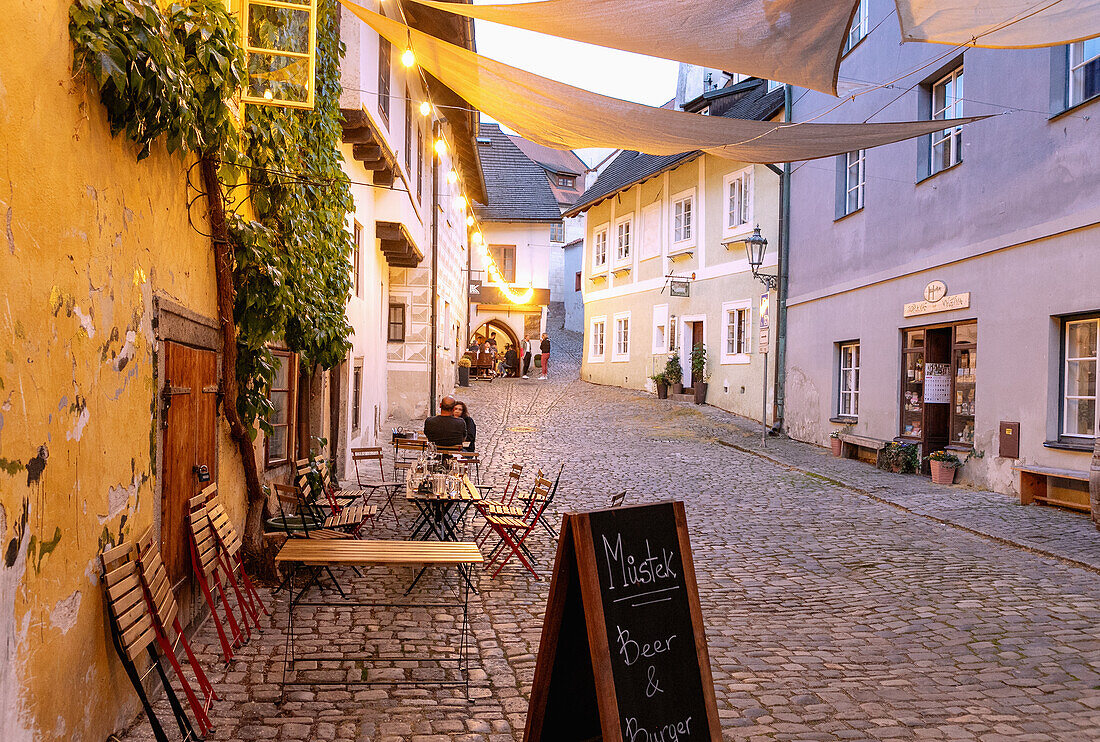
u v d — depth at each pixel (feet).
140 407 13.65
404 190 47.37
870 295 49.80
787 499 37.81
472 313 116.67
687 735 11.66
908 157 45.52
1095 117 31.86
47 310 9.87
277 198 22.35
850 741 13.66
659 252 85.76
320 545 17.19
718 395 74.08
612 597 11.43
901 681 16.40
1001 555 26.94
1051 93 34.30
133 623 12.24
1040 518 31.83
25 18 9.29
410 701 14.93
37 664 9.60
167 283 15.34
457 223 89.25
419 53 23.79
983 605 21.45
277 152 22.25
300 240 23.84
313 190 25.03
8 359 8.86
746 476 44.34
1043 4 19.81
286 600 21.08
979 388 39.27
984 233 38.78
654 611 11.84
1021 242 35.96
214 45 15.67
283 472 27.99
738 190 71.10
